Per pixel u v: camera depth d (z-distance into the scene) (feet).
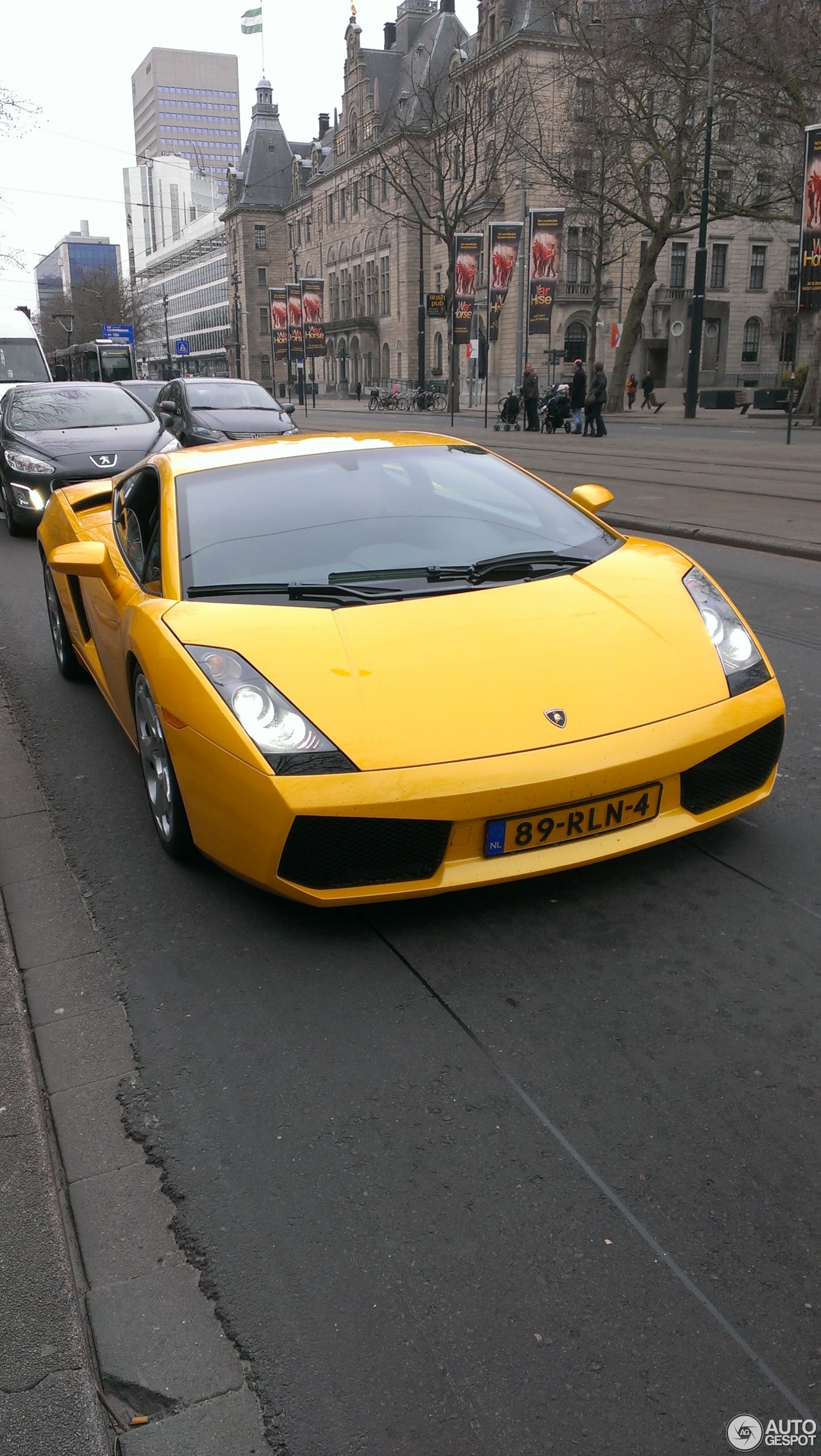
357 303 265.13
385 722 9.04
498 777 8.79
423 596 10.75
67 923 10.33
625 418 114.21
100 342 142.20
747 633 10.89
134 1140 7.31
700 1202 6.48
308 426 108.37
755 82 83.41
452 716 9.14
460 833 8.94
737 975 8.81
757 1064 7.72
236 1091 7.74
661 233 113.09
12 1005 8.75
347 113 256.32
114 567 12.95
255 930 9.95
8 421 37.14
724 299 196.95
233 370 364.17
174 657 9.91
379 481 12.89
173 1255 6.31
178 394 51.03
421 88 141.18
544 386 188.24
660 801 9.55
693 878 10.44
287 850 8.87
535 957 9.21
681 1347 5.53
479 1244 6.25
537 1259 6.12
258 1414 5.30
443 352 220.02
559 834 9.20
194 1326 5.82
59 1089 7.89
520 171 166.09
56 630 19.17
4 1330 5.66
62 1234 6.30
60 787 14.02
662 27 90.22
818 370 89.76
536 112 129.08
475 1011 8.50
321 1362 5.56
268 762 8.83
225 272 399.24
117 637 12.46
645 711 9.53
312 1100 7.59
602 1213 6.43
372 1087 7.69
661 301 192.44
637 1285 5.91
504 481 13.51
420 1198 6.63
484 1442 5.10
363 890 8.99
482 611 10.46
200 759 9.36
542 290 103.91
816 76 79.77
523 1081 7.66
